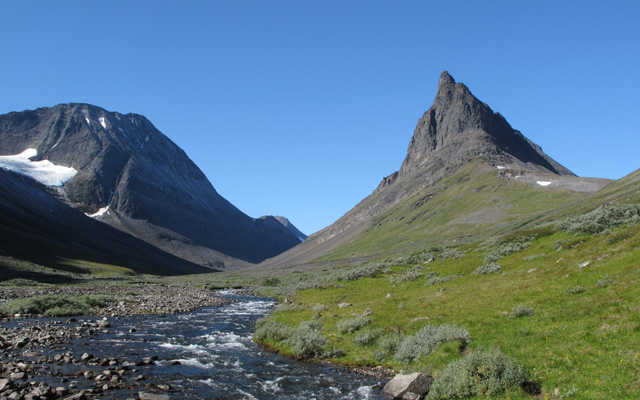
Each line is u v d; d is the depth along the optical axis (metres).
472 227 182.88
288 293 64.81
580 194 188.12
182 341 30.17
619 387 13.03
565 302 21.55
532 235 54.75
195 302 60.03
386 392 18.23
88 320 38.12
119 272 152.75
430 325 23.83
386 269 63.09
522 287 27.19
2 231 149.75
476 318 23.95
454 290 33.72
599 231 40.25
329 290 52.41
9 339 26.30
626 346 15.09
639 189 75.88
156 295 70.38
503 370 15.98
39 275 102.19
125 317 42.19
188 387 19.00
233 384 19.86
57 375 18.91
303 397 18.27
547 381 15.10
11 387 16.36
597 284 22.17
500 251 47.38
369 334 26.47
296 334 28.17
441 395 16.41
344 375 21.58
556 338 17.97
